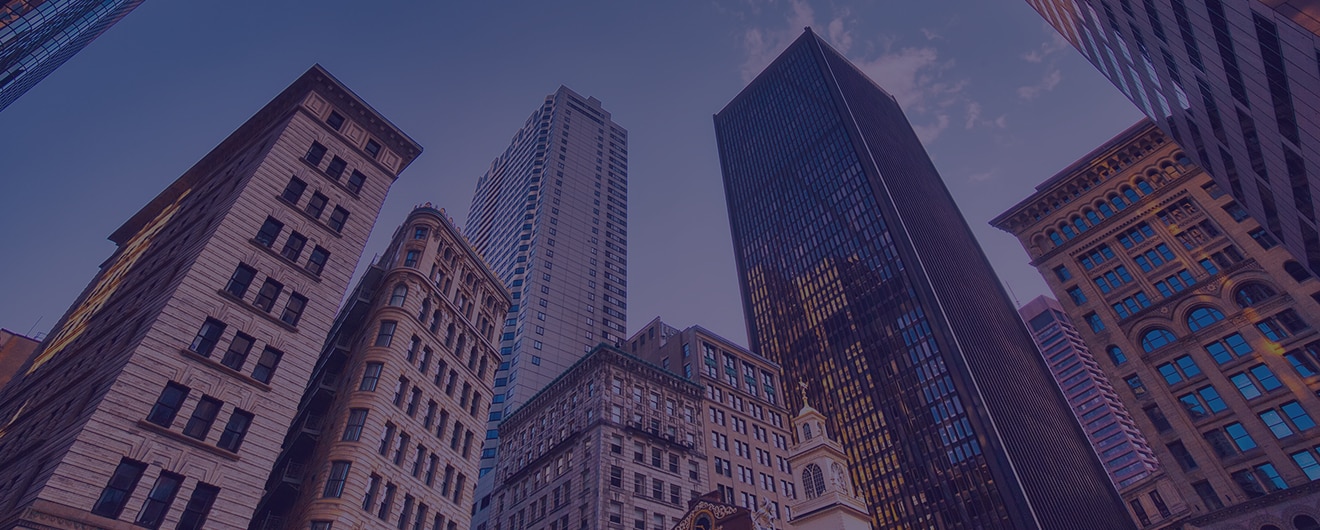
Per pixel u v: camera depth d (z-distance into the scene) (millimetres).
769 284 176500
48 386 43750
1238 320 56781
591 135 184500
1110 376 63031
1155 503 114312
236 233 40344
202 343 35750
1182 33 36406
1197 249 62500
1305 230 39750
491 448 104375
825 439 37531
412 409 48188
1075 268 70812
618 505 67625
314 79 51781
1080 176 74812
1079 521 106875
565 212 154625
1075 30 64312
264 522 40250
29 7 47500
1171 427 57094
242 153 52688
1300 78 26141
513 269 139625
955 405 118500
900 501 117875
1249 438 52375
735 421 91125
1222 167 48031
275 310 40062
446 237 59031
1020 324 165375
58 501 27516
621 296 148500
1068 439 131750
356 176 50781
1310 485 46875
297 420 50594
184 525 30984
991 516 104312
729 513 33906
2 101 53094
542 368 118812
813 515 34188
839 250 160500
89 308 54844
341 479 40125
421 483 46750
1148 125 70438
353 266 46531
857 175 166625
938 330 129000
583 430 75875
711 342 100500
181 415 33031
